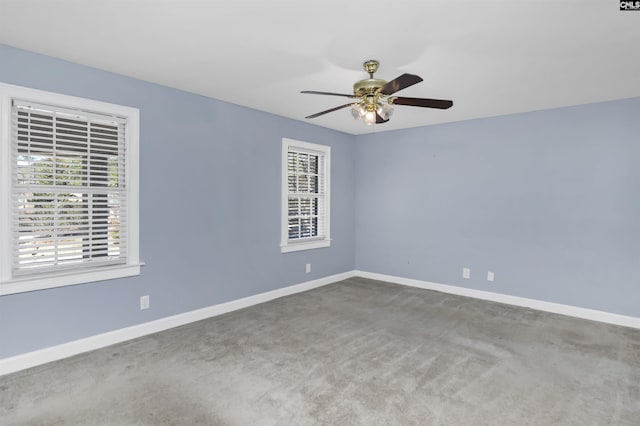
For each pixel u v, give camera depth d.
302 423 1.93
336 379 2.40
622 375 2.48
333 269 5.21
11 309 2.45
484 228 4.36
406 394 2.22
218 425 1.91
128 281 3.03
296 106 3.89
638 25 2.03
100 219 2.87
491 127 4.27
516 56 2.48
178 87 3.26
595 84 3.05
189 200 3.43
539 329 3.36
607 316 3.57
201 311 3.55
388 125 4.81
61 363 2.58
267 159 4.18
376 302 4.19
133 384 2.30
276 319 3.58
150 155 3.14
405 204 5.04
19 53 2.45
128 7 1.90
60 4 1.87
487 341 3.07
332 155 5.12
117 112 2.92
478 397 2.20
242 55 2.53
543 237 3.95
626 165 3.47
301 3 1.85
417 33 2.17
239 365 2.58
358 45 2.35
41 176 2.57
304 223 4.80
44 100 2.55
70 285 2.71
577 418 1.99
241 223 3.91
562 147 3.81
